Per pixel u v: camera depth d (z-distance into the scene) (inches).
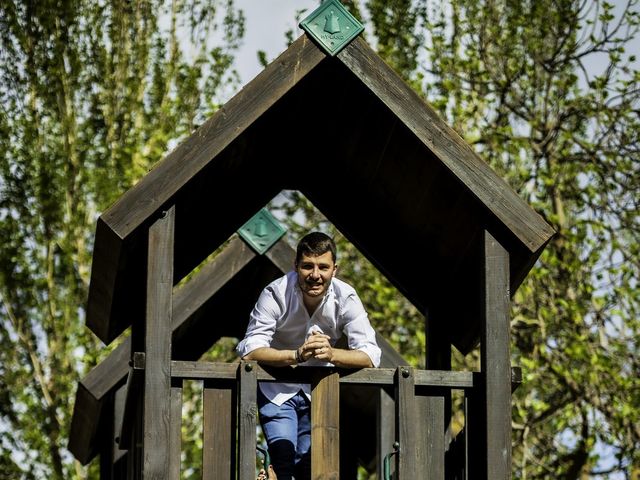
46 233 1045.8
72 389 1030.4
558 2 864.9
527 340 865.5
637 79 845.8
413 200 442.3
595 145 861.8
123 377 601.6
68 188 1026.1
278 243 599.8
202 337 634.2
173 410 380.8
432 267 469.4
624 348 850.8
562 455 846.5
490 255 398.0
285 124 450.3
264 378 383.6
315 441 383.2
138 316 440.5
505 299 395.2
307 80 412.5
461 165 396.2
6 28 1019.3
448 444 435.8
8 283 1041.5
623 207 864.9
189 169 386.9
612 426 836.6
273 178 478.9
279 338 414.9
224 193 460.1
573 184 878.4
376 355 398.9
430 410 395.2
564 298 848.3
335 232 905.5
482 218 401.1
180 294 588.7
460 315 453.7
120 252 387.5
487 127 850.8
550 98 876.0
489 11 866.8
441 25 863.1
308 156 474.6
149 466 369.4
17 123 1019.3
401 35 870.4
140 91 1003.3
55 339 1047.6
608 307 851.4
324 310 408.5
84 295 1050.7
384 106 398.3
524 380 800.3
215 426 382.6
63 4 1013.2
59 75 1011.3
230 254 596.1
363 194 473.4
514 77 860.6
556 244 850.8
